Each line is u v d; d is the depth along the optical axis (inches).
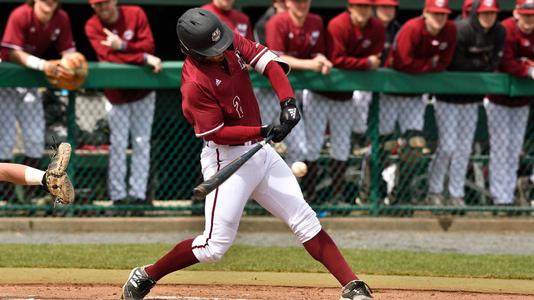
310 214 705.0
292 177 706.8
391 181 1251.2
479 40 1221.1
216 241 692.7
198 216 1224.8
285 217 704.4
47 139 1207.6
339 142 1224.2
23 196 1196.5
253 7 1432.1
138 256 967.6
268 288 824.3
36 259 943.7
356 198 1252.5
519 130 1262.3
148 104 1185.4
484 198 1283.2
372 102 1218.6
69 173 1188.5
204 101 660.7
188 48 652.1
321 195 1234.6
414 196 1261.1
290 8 1172.5
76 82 1135.0
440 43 1192.2
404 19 1497.3
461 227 1216.8
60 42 1176.8
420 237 1167.6
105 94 1179.9
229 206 683.4
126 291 722.2
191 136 1241.4
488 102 1253.7
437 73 1208.2
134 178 1193.4
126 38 1156.5
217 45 648.4
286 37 1172.5
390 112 1235.2
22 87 1136.2
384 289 824.3
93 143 1211.9
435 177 1252.5
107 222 1167.6
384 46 1235.9
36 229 1159.0
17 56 1129.4
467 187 1290.6
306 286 832.9
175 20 1464.1
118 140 1181.7
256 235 1165.1
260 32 1234.0
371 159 1230.3
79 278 848.9
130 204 1202.0
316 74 1181.1
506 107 1251.8
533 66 1220.5
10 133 1165.7
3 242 1074.7
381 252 1029.8
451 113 1230.9
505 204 1268.5
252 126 683.4
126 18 1159.6
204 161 701.3
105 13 1147.3
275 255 997.2
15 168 700.7
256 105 697.6
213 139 671.1
